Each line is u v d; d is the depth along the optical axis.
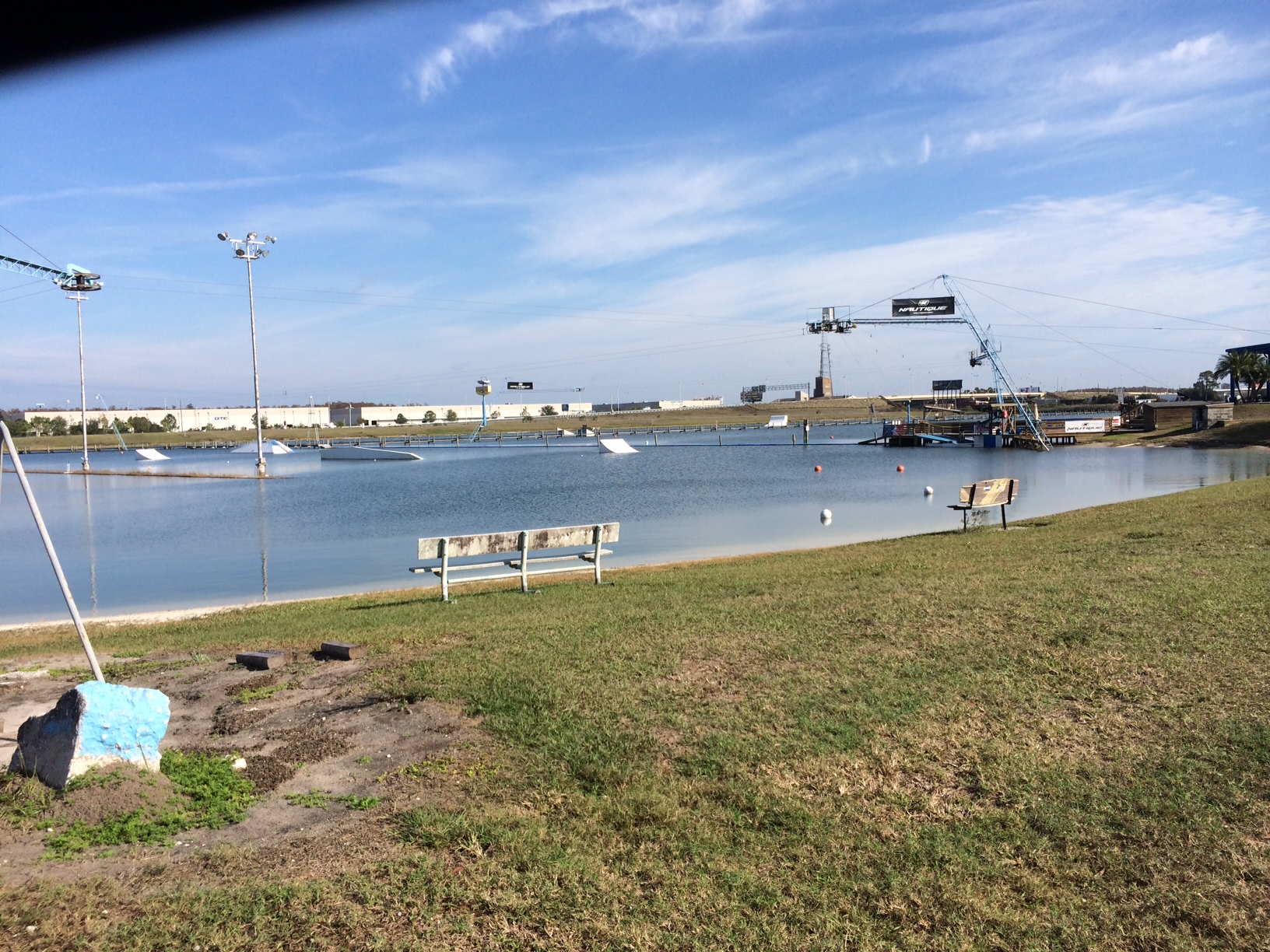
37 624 16.34
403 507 45.00
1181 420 101.81
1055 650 7.43
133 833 4.77
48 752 5.36
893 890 4.14
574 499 46.72
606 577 16.45
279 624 12.58
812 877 4.26
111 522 40.78
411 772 5.54
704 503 41.47
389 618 11.96
